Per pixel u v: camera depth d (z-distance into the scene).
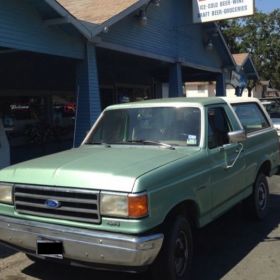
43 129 17.23
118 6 12.48
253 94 47.69
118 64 18.69
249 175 6.56
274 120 14.63
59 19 10.30
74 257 4.33
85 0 13.58
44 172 4.57
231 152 5.93
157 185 4.32
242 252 5.82
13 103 16.45
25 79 16.78
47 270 5.29
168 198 4.43
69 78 18.81
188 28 18.33
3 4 9.40
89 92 11.80
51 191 4.42
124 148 5.50
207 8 17.08
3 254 5.84
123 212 4.10
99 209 4.18
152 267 4.52
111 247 4.11
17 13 9.73
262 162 7.03
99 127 6.14
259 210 7.10
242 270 5.23
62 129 18.58
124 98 21.77
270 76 46.31
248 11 16.22
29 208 4.59
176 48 17.33
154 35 15.61
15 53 12.09
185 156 5.02
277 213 7.65
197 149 5.29
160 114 5.77
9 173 4.84
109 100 20.98
